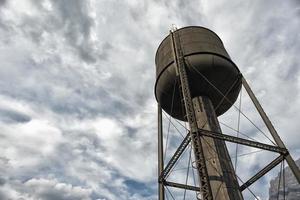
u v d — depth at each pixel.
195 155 17.25
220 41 27.53
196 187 21.61
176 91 24.80
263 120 20.22
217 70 23.59
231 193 19.27
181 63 23.00
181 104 25.89
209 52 23.86
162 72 24.89
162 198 19.47
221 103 26.56
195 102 25.00
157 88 25.72
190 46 24.80
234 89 25.20
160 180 20.47
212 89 25.09
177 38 26.31
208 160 21.23
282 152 18.11
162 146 22.72
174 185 20.94
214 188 19.70
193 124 18.59
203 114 23.89
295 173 16.83
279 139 18.73
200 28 27.22
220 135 18.64
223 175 20.17
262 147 18.42
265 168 19.39
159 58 26.81
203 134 18.44
